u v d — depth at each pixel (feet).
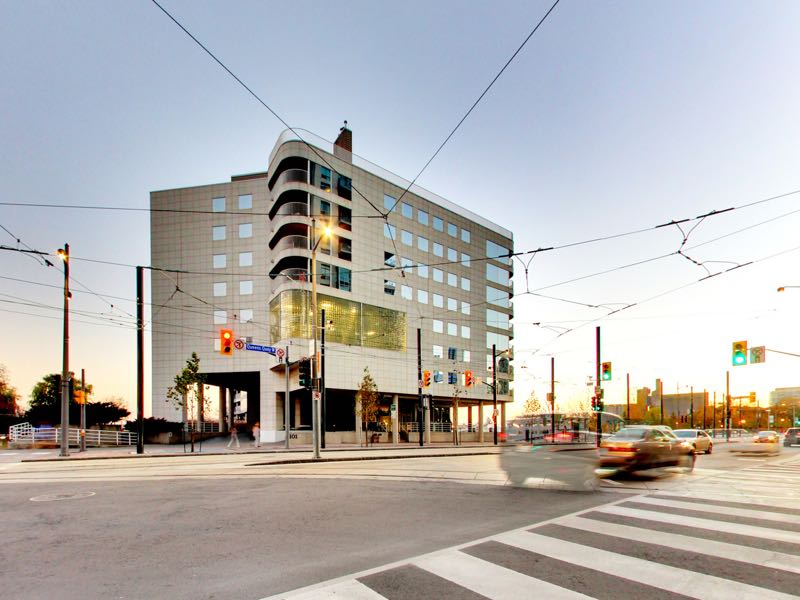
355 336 140.97
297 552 19.44
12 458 71.92
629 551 19.29
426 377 124.16
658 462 43.60
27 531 23.16
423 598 14.52
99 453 86.89
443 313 173.47
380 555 18.95
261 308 152.46
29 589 15.55
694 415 313.12
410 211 165.78
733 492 35.12
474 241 192.13
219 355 152.15
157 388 155.12
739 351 83.56
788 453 91.25
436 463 55.01
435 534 22.22
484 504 29.66
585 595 14.76
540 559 18.26
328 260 137.18
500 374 195.42
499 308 200.85
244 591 15.24
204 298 156.25
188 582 16.10
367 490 34.96
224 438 155.63
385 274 153.07
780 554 18.93
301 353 127.24
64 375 77.61
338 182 144.36
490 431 201.46
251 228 157.17
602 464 41.27
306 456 72.08
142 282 87.40
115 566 17.81
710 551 19.29
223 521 24.94
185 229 160.25
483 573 16.72
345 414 168.66
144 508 28.48
